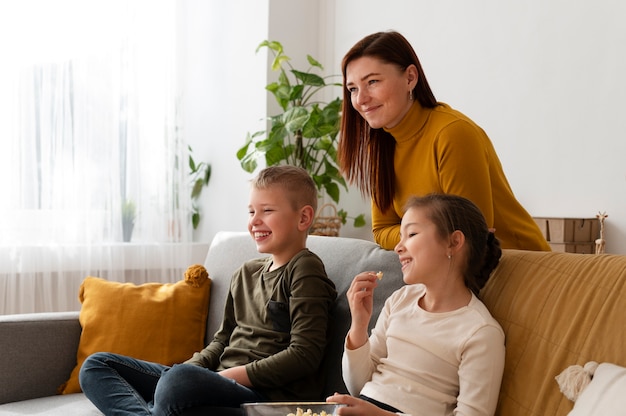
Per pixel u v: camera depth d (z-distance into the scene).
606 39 2.86
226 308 2.23
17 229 3.54
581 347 1.39
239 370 1.90
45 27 3.63
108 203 3.77
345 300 2.00
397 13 3.79
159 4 3.94
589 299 1.44
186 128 4.18
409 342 1.63
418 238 1.64
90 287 2.52
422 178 2.08
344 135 2.21
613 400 1.20
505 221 2.11
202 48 4.25
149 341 2.40
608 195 2.85
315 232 3.73
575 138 2.97
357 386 1.69
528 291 1.58
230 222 4.09
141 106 3.92
